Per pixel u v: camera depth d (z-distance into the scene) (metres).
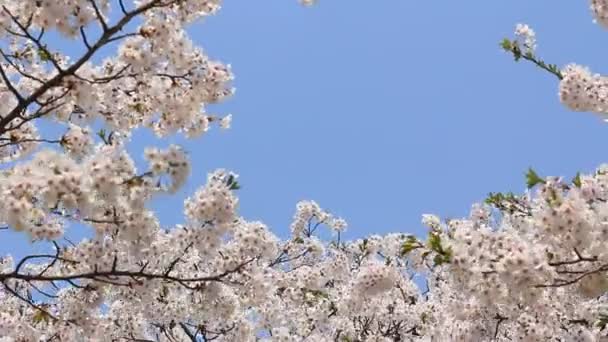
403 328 13.85
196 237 6.79
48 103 5.31
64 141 5.97
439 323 10.39
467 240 4.86
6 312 8.16
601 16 6.71
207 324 10.23
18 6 5.36
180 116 6.30
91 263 6.51
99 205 5.57
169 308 9.77
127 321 10.36
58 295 7.65
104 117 6.32
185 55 5.90
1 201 4.65
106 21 5.30
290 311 13.05
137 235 5.96
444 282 12.69
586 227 4.70
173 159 5.40
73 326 7.65
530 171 5.34
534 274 4.57
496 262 4.73
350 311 12.88
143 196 5.42
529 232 5.22
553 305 7.01
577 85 7.06
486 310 7.60
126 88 6.20
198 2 5.76
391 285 11.21
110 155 5.24
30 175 4.73
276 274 12.69
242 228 8.19
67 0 5.16
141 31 5.63
